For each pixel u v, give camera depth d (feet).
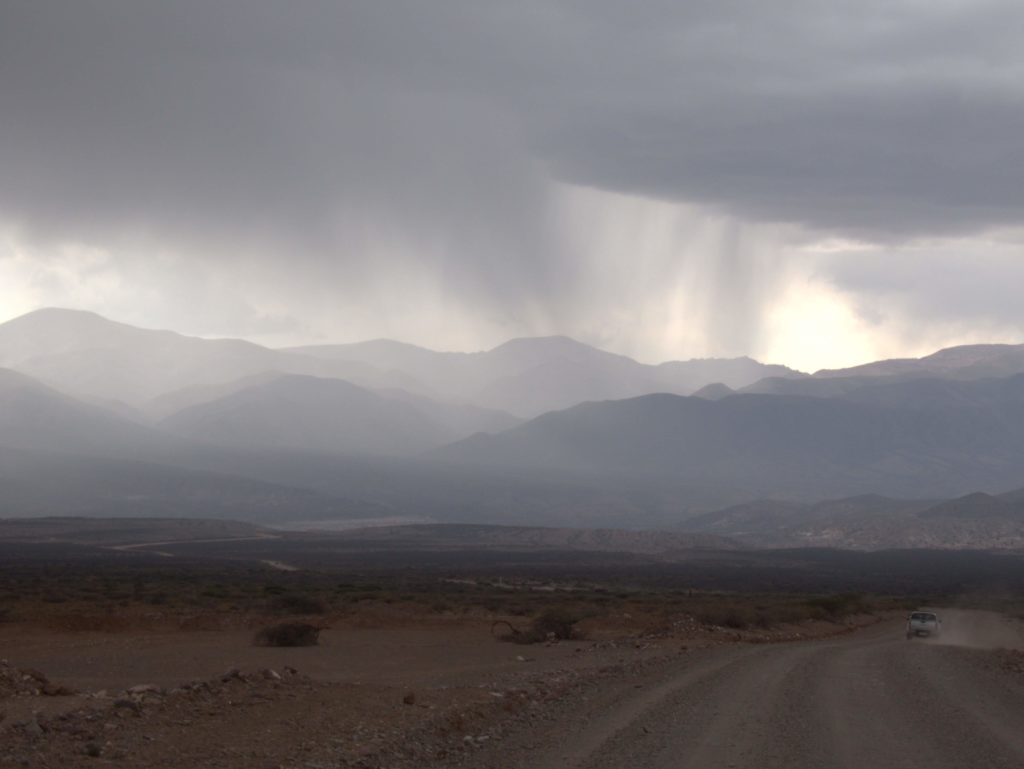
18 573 339.57
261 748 50.72
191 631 154.71
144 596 214.48
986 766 51.21
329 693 69.87
